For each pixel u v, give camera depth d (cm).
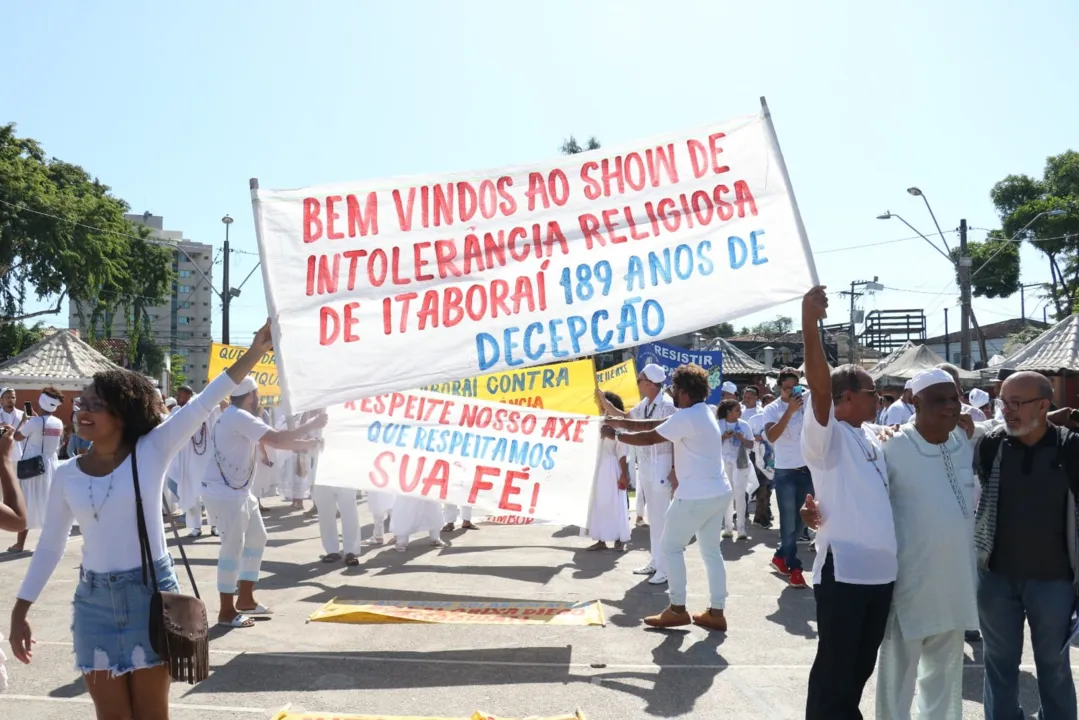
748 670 560
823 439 376
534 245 546
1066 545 401
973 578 391
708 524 665
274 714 473
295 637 631
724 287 534
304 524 1260
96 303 4006
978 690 523
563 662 574
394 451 795
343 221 534
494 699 502
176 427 336
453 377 530
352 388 521
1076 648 611
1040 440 409
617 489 1016
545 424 798
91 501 321
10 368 2675
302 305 524
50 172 3922
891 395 1283
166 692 332
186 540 1097
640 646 614
